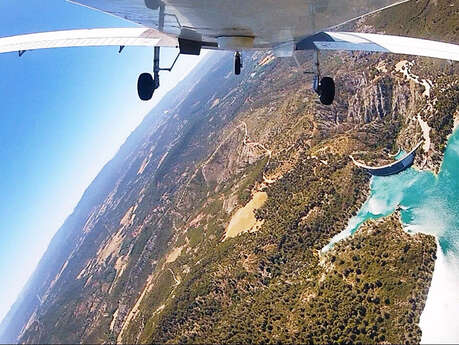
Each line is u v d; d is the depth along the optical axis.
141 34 12.06
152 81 12.68
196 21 8.38
